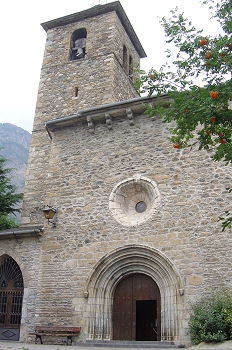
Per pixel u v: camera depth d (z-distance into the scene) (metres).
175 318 9.78
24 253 12.37
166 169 11.42
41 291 11.61
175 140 7.01
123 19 19.69
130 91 19.23
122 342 10.02
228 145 6.35
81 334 10.64
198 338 9.13
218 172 10.78
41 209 15.11
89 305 10.85
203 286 9.79
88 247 11.53
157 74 6.82
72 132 13.39
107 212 11.68
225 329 8.92
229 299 9.23
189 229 10.49
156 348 9.20
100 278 11.09
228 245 9.95
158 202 11.11
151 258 10.66
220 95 5.82
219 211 10.38
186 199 10.84
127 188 11.86
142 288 10.97
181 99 6.41
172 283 10.18
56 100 17.70
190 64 6.69
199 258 10.10
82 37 19.94
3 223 20.23
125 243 11.09
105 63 17.66
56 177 12.94
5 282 12.62
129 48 20.61
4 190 21.17
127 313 10.89
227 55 6.22
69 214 12.23
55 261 11.80
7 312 12.18
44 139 16.78
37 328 11.06
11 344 10.44
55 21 19.81
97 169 12.43
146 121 12.32
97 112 12.77
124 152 12.23
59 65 18.61
